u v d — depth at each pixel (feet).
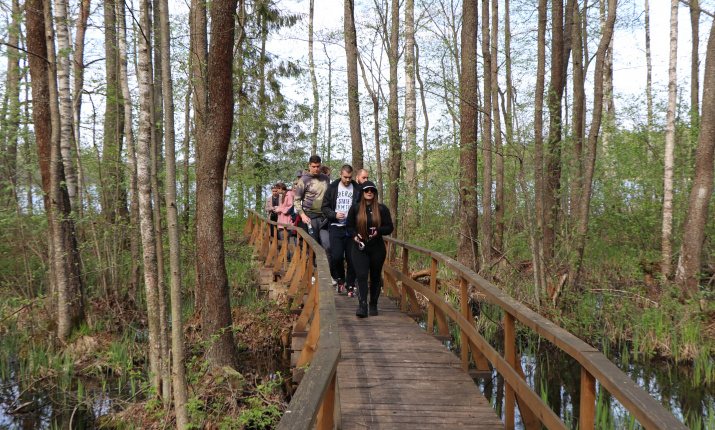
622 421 18.70
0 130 32.37
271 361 29.07
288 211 38.60
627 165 46.29
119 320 33.99
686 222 32.19
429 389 14.99
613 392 6.50
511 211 46.14
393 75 46.26
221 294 25.98
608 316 30.40
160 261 22.91
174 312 19.56
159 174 42.47
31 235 35.88
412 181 46.57
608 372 6.86
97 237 38.14
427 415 13.21
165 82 18.98
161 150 50.60
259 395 22.08
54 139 29.60
